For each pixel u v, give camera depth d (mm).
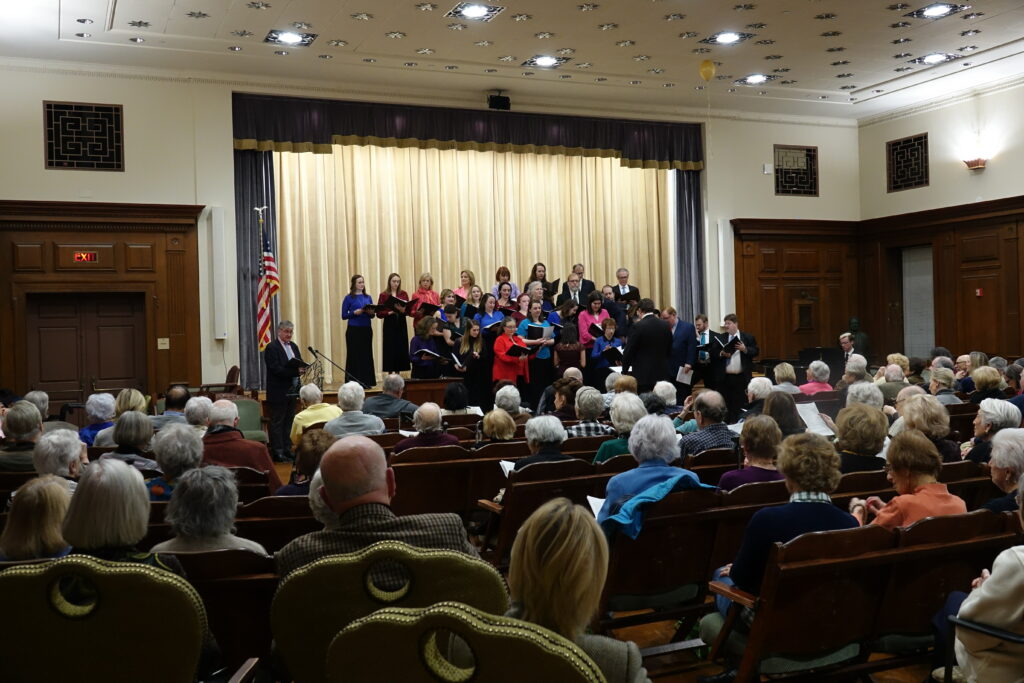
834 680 3395
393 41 12273
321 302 15375
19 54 12312
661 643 4449
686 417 6910
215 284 13328
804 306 17422
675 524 3863
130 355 13039
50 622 2139
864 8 11484
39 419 5230
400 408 7969
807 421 6711
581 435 6266
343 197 15641
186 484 3014
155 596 2145
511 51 12891
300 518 3795
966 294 15922
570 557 1881
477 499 5605
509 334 11820
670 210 17234
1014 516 3395
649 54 13258
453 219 16266
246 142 13586
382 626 1678
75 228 12578
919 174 16703
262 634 2953
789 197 17375
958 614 2793
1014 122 15039
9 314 12266
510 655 1596
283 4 10766
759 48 13125
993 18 12023
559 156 16984
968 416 7324
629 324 13375
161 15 11023
